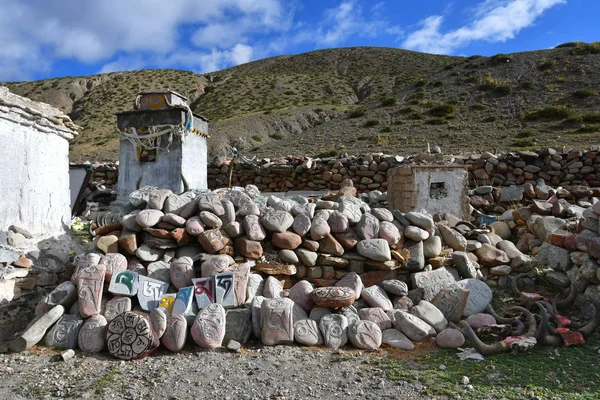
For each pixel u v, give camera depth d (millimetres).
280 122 38969
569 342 4312
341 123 34969
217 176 14539
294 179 14086
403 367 3936
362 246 5426
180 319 4285
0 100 5234
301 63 72312
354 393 3463
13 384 3572
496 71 40781
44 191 6176
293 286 5094
